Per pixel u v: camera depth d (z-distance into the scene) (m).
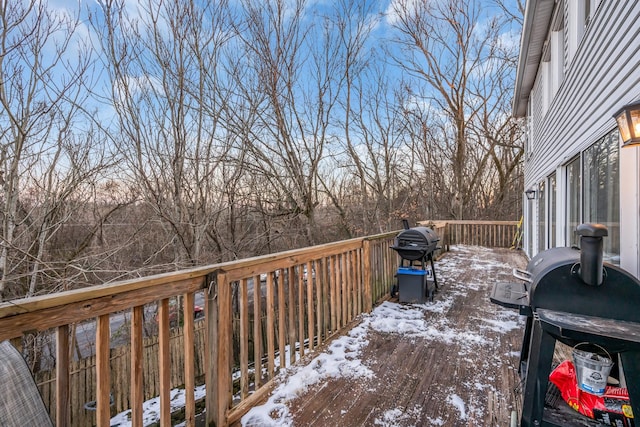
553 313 1.59
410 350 2.96
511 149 15.30
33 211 6.10
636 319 1.50
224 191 8.90
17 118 5.61
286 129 9.98
